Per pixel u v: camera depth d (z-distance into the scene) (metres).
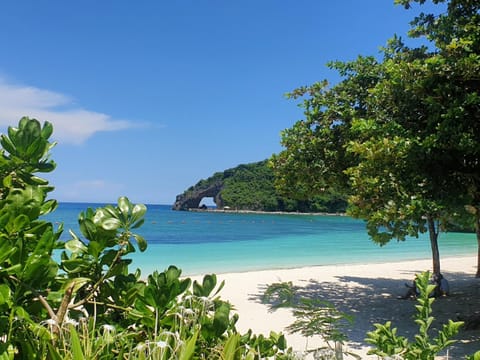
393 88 10.51
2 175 2.35
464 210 9.80
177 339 1.75
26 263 1.85
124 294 2.32
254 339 2.37
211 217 104.50
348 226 69.56
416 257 28.52
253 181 149.50
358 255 29.56
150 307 2.36
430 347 2.36
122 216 2.36
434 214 10.06
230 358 1.79
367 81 14.12
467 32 9.74
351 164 13.34
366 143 9.63
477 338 9.16
